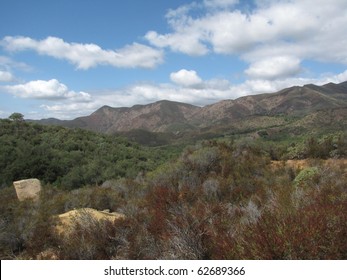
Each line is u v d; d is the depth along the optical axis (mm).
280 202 6660
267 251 3955
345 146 17312
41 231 8859
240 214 6793
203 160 14266
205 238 5219
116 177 37750
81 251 6273
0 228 9320
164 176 13969
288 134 135375
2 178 32125
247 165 14336
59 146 49094
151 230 6637
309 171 11086
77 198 13133
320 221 4062
